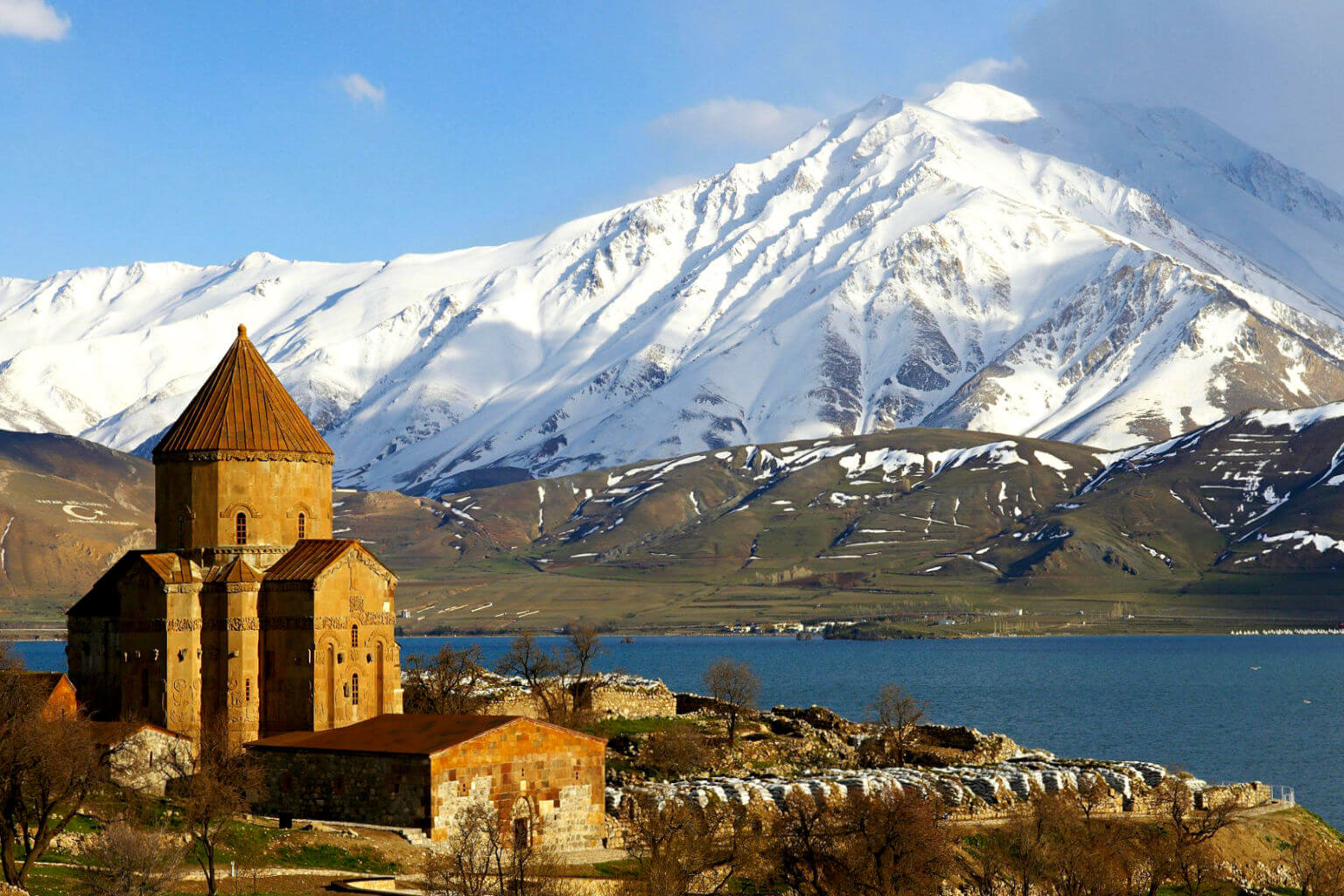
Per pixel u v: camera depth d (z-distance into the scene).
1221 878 120.50
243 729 120.00
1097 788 129.25
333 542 124.00
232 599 120.50
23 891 77.88
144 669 120.06
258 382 127.12
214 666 120.88
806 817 104.19
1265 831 132.62
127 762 103.50
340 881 87.50
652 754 132.25
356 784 100.69
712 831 100.75
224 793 92.38
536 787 102.19
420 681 151.00
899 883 97.69
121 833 83.62
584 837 103.94
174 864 84.38
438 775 97.31
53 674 118.19
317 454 127.38
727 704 160.75
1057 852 107.06
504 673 165.62
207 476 122.88
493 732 100.25
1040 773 130.75
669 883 89.00
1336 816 166.00
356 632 123.38
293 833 94.75
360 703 123.38
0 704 96.19
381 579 125.50
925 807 103.44
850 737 154.38
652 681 169.38
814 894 98.06
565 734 103.94
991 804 123.31
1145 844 113.31
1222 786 142.88
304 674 120.38
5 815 82.81
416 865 92.00
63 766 86.06
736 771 134.25
